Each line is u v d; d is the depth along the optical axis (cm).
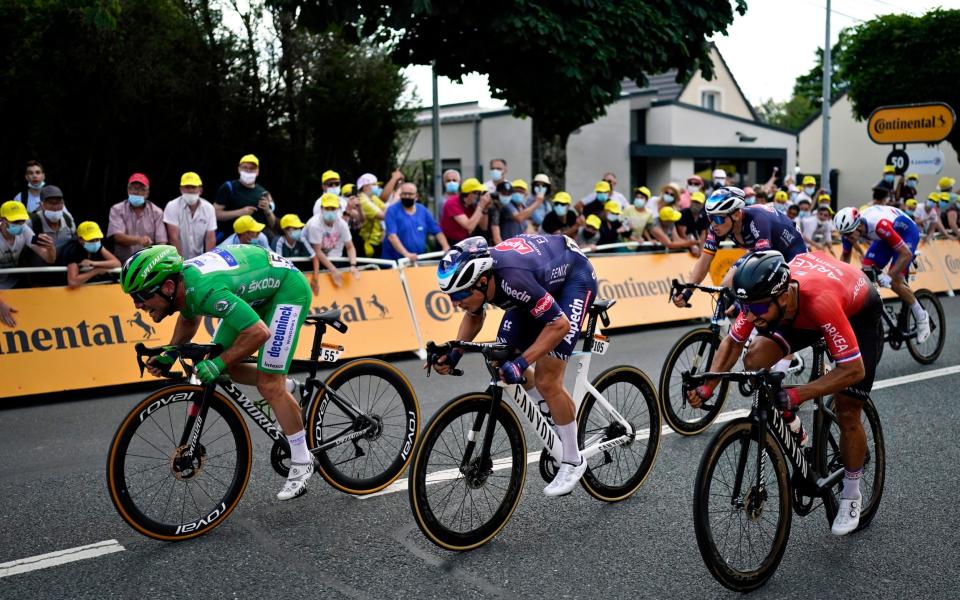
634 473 396
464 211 821
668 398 474
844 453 334
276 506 376
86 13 945
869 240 645
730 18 1031
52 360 566
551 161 1103
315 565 316
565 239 364
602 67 925
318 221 689
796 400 287
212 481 354
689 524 358
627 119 2011
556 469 366
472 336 358
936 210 1173
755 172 2395
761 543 307
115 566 314
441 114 2456
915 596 295
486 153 2069
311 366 390
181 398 340
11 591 293
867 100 2147
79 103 1270
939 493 393
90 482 406
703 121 2205
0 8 1197
